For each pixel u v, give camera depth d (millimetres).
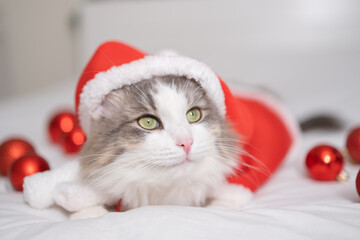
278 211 303
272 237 266
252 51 1131
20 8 1320
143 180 347
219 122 396
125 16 1204
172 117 352
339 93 827
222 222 281
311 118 683
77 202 347
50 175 366
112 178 346
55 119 612
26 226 297
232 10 1137
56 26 1326
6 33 1325
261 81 919
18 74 1354
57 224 292
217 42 1156
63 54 1343
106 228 282
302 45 1108
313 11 1097
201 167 365
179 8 1169
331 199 367
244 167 423
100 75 368
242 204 380
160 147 337
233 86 567
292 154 513
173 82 371
